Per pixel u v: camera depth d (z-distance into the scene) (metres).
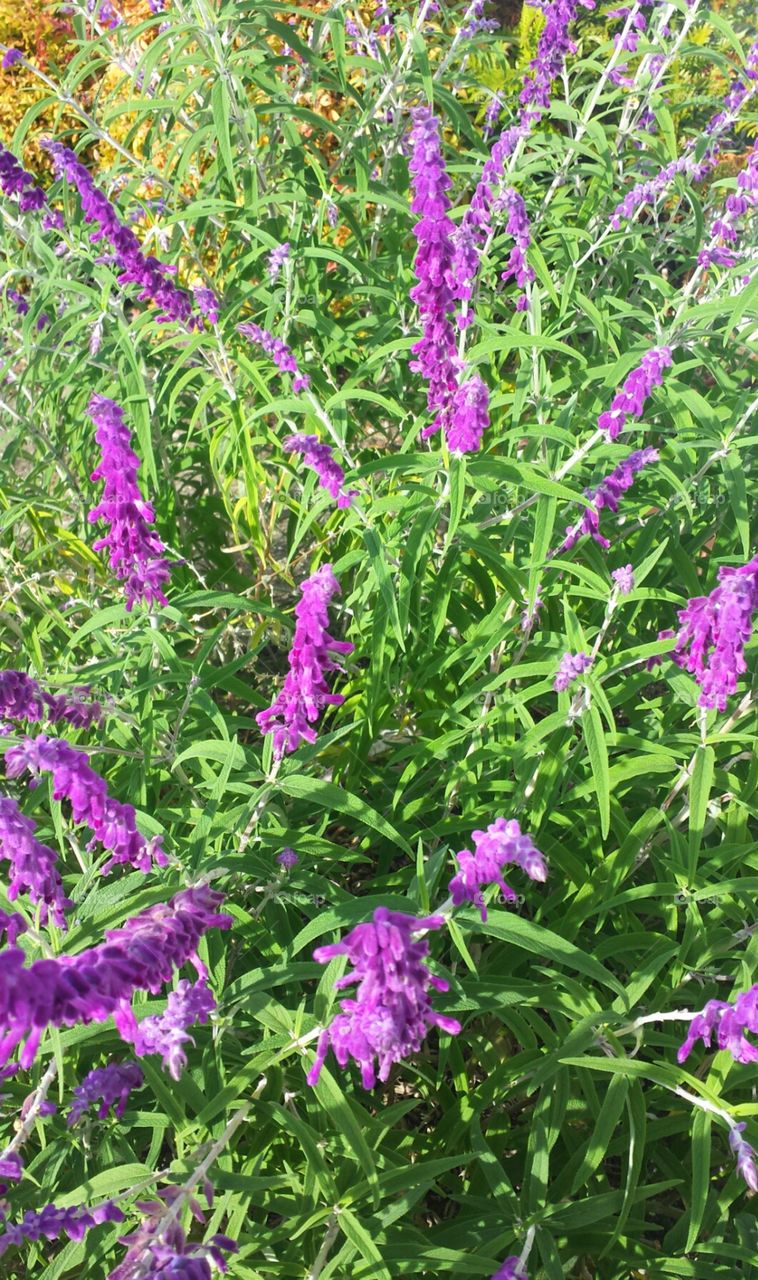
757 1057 0.51
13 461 1.06
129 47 1.22
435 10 1.29
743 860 0.72
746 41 1.78
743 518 0.79
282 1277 0.60
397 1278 0.63
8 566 0.99
